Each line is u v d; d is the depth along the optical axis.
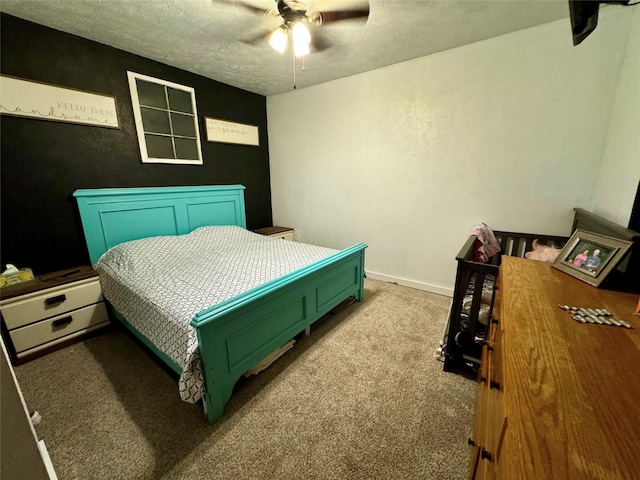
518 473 0.38
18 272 1.90
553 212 2.16
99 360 1.83
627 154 1.49
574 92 1.93
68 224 2.19
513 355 0.64
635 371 0.59
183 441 1.26
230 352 1.38
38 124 1.97
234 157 3.36
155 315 1.46
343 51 2.31
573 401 0.51
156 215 2.58
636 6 1.61
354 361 1.80
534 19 1.88
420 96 2.54
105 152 2.31
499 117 2.23
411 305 2.57
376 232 3.13
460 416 1.38
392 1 1.65
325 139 3.26
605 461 0.40
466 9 1.75
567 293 0.97
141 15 1.78
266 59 2.46
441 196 2.63
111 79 2.26
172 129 2.71
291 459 1.18
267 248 2.54
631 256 1.02
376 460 1.17
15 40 1.82
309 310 1.93
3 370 0.59
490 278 2.19
